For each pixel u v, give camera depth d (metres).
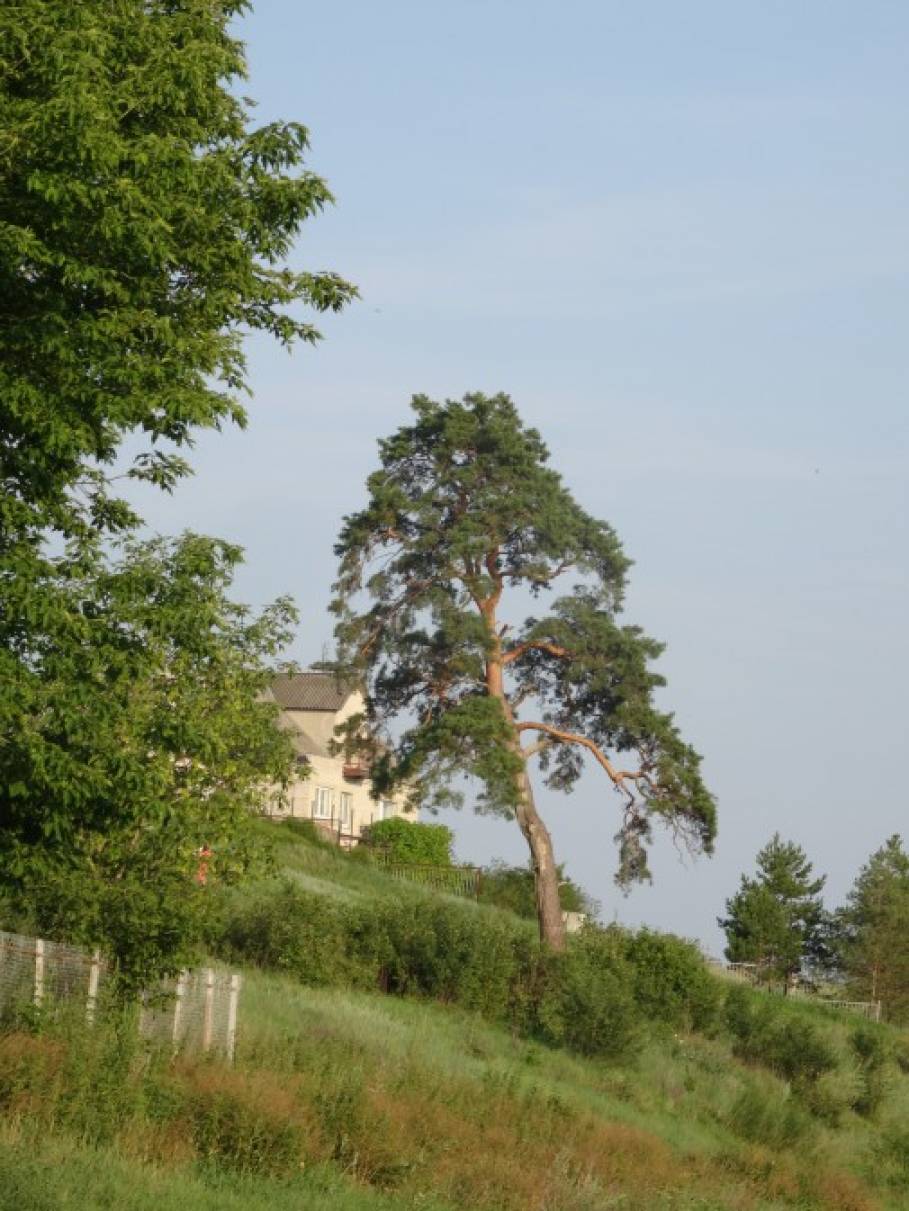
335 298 43.91
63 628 38.16
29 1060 37.12
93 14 38.41
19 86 37.69
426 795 99.00
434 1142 46.34
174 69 39.38
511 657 105.81
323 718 191.12
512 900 145.25
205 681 55.16
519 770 99.44
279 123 42.56
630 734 105.00
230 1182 36.66
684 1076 86.81
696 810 104.88
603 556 105.38
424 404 105.38
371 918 90.44
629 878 106.44
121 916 47.38
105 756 39.38
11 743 38.22
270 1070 46.91
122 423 38.34
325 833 156.62
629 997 89.75
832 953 194.25
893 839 198.00
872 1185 73.44
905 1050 120.31
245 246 41.81
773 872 195.75
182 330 40.97
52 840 41.12
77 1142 35.16
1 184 37.06
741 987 118.31
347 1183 40.19
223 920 54.59
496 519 101.75
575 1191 44.03
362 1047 59.97
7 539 38.47
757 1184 61.41
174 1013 49.00
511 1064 75.12
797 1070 99.38
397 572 103.69
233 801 54.41
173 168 38.66
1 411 37.72
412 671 104.06
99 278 37.38
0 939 41.59
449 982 88.75
